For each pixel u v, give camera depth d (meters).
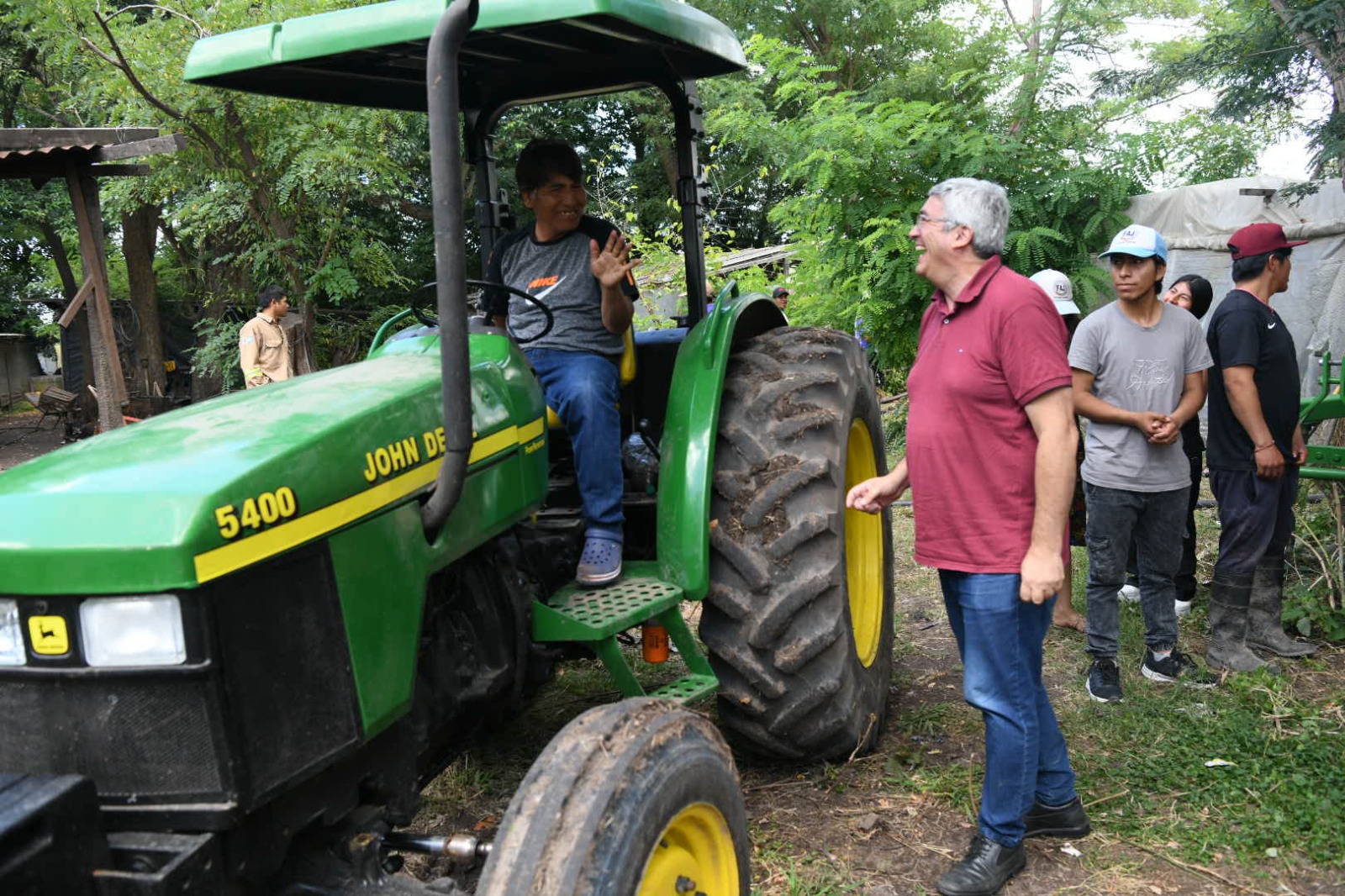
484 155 3.61
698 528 2.98
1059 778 2.93
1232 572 4.06
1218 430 4.07
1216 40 5.57
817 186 8.62
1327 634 4.39
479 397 2.46
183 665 1.60
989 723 2.70
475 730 2.71
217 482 1.68
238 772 1.64
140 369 18.81
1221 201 8.79
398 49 2.94
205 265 15.91
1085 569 5.54
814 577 3.01
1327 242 8.25
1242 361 3.91
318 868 1.94
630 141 20.16
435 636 2.32
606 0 2.41
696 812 2.11
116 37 10.39
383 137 10.99
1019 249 8.37
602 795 1.85
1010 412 2.56
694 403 3.11
